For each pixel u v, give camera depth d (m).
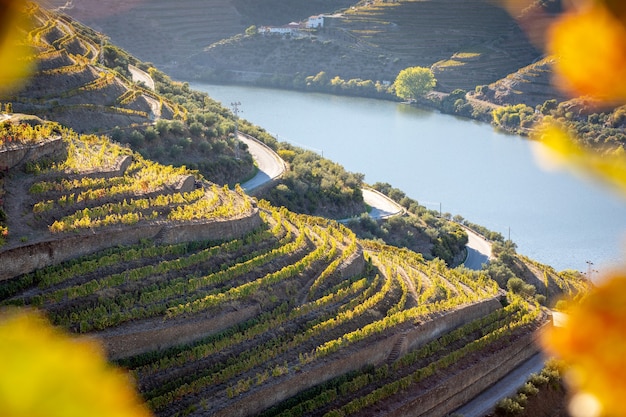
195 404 70.50
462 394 93.19
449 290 110.25
